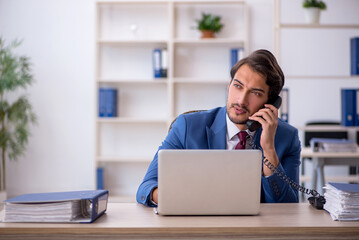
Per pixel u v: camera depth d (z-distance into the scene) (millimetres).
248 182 1463
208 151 1457
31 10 5191
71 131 5246
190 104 5234
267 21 5156
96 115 4969
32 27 5195
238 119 1826
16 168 5230
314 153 3936
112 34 5223
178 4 5152
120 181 5266
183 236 1322
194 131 1896
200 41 4898
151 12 5207
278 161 1766
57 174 5250
